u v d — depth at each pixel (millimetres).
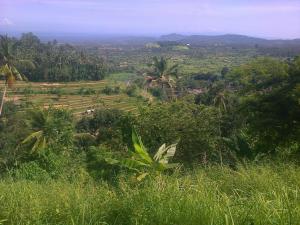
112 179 7285
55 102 76812
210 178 5953
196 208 3592
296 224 3223
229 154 13609
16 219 4176
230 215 3309
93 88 91688
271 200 3729
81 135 37750
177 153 18203
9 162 20594
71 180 9094
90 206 4254
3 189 5754
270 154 12180
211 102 44188
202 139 18266
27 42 106688
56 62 98000
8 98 75125
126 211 3910
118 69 129500
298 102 12609
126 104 74938
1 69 42469
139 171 5637
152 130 19375
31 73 94375
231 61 148750
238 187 5176
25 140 29266
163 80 51375
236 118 20203
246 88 15828
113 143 21281
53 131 29359
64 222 3992
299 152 12086
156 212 3652
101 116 44906
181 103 21938
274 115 13453
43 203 4586
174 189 4090
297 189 4254
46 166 16609
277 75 15094
